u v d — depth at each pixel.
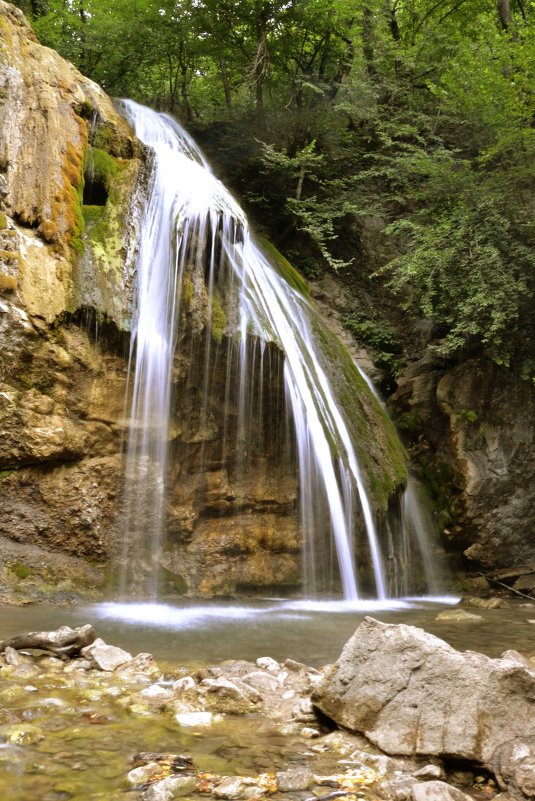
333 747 3.20
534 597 10.38
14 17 8.89
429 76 15.95
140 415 7.85
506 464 11.53
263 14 14.71
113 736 3.21
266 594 8.48
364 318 14.16
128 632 5.60
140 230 8.45
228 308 8.95
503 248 11.79
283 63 16.00
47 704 3.57
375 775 2.89
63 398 7.30
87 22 14.21
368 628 3.63
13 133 7.80
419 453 11.99
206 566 8.15
